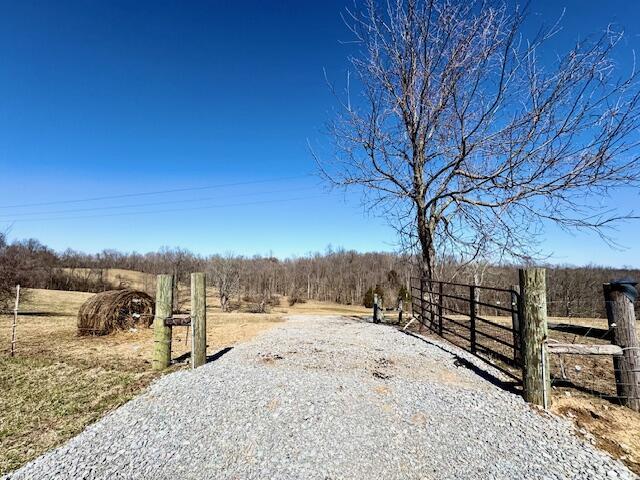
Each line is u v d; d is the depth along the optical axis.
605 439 4.02
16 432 4.30
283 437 4.00
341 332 9.85
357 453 3.72
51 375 6.18
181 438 4.03
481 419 4.39
